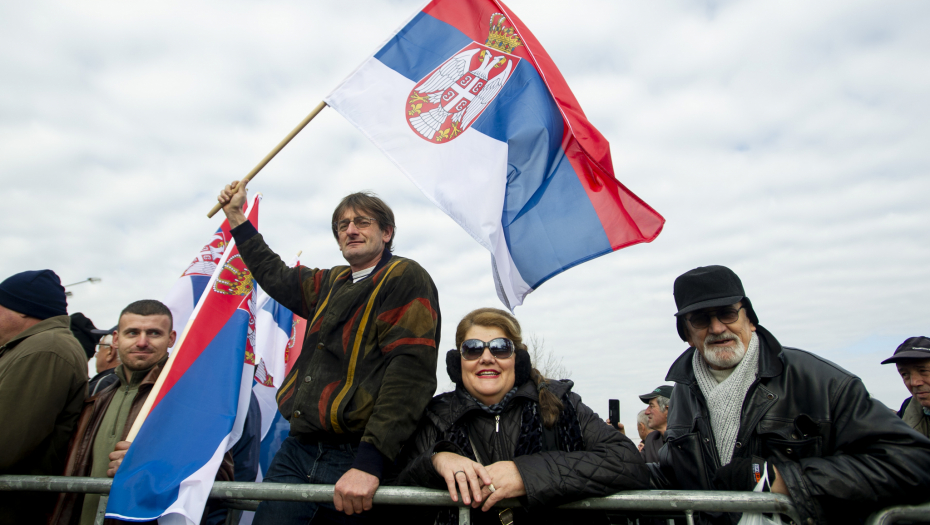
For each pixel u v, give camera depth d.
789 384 2.11
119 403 2.82
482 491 1.80
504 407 2.14
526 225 3.09
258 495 2.09
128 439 2.33
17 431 2.24
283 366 4.27
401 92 3.04
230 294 2.87
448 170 2.90
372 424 2.01
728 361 2.23
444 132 2.98
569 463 1.83
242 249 2.90
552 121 3.17
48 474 2.50
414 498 1.88
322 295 2.61
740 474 1.99
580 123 3.17
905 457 1.71
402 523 2.13
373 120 2.97
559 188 3.13
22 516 2.37
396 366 2.14
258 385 4.12
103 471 2.63
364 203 2.60
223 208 3.02
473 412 2.15
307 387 2.27
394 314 2.29
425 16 3.22
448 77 3.11
